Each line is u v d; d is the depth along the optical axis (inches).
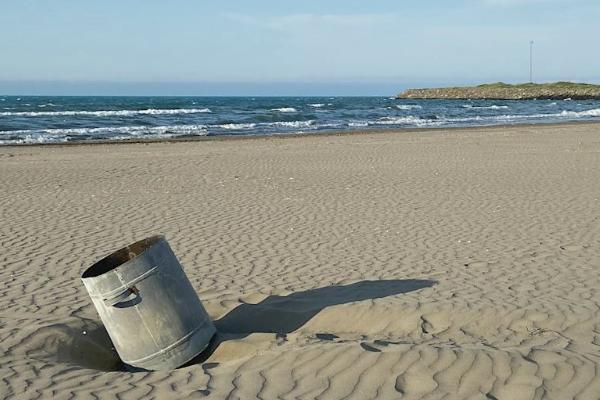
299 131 1443.2
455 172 654.5
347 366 199.8
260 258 351.3
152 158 804.6
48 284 311.9
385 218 444.8
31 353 228.7
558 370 192.4
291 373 199.3
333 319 259.0
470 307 261.6
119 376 209.3
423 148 914.1
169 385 198.5
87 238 398.0
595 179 602.9
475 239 386.0
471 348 208.8
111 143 1100.5
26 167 717.3
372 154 831.1
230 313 271.9
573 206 479.2
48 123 1646.2
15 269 336.2
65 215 462.0
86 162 764.6
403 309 260.1
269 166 711.7
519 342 225.0
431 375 191.2
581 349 215.9
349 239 389.1
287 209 475.5
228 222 436.1
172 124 1675.7
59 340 243.1
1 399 189.5
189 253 362.6
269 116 1998.0
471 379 188.1
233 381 197.6
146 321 222.7
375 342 220.2
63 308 278.5
